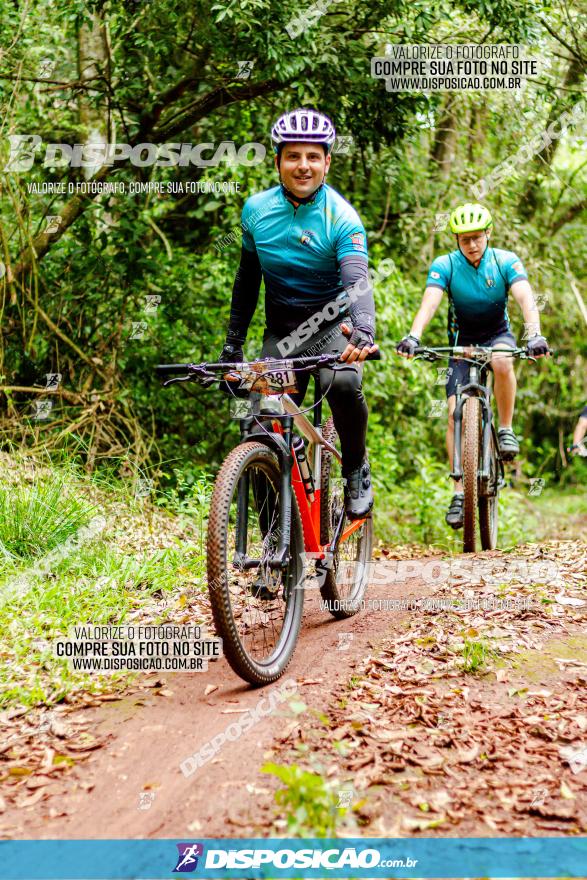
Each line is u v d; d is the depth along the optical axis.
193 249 9.55
